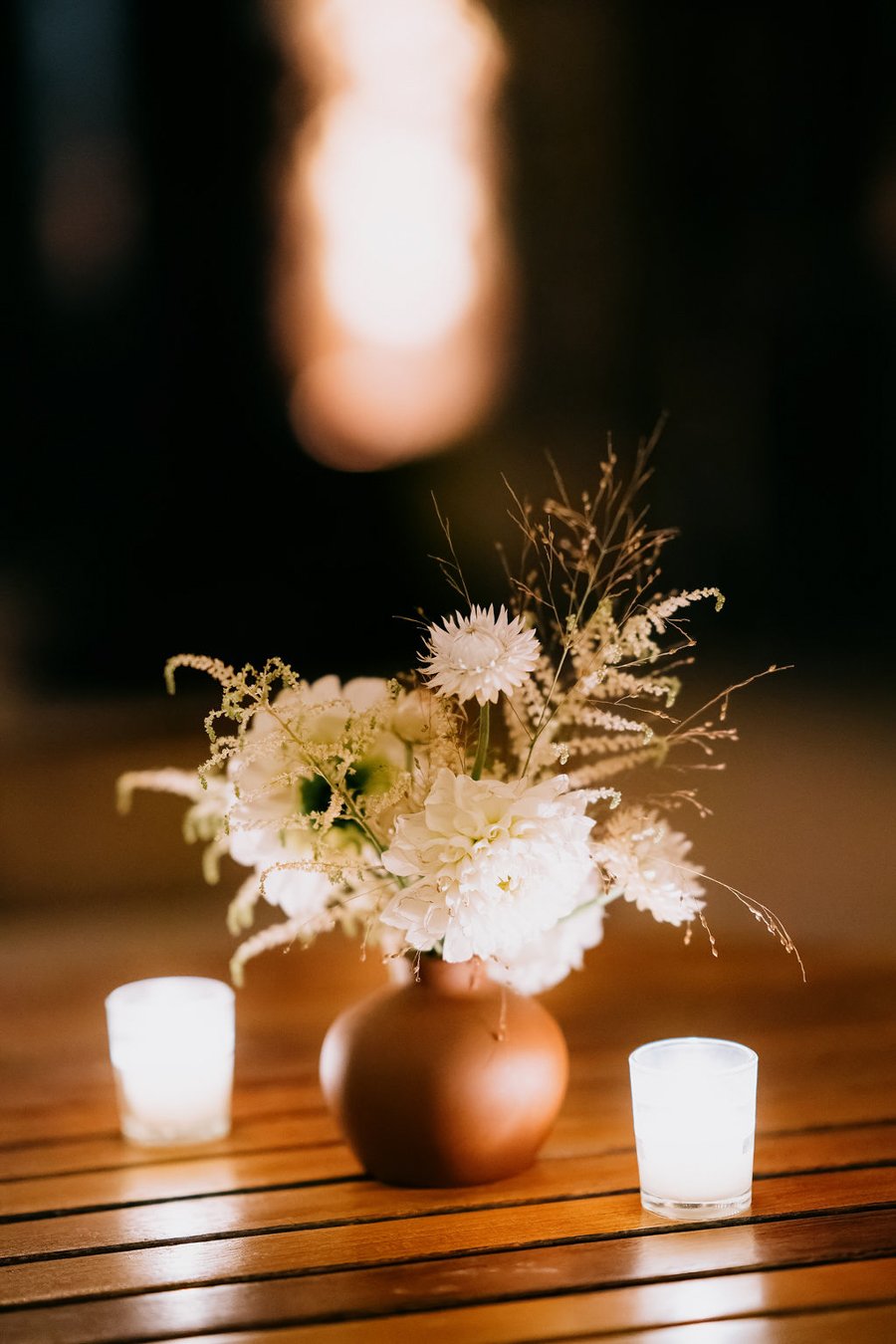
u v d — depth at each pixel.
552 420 5.65
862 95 5.62
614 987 1.39
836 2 5.51
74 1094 1.17
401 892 0.86
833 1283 0.81
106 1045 1.29
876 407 5.78
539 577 2.09
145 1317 0.80
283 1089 1.17
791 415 5.80
